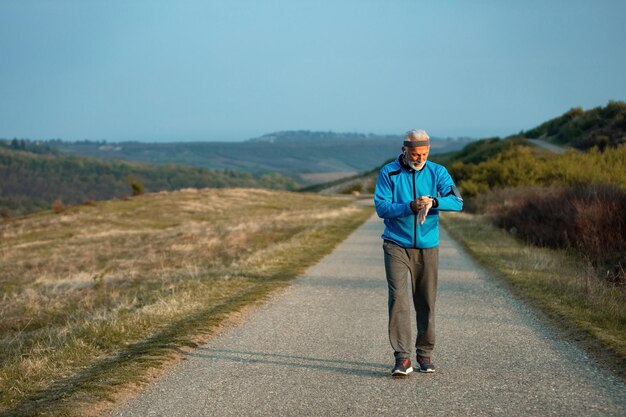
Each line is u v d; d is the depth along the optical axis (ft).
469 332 24.62
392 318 18.42
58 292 48.37
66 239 106.11
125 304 34.99
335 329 25.26
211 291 34.99
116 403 16.25
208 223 124.88
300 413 15.44
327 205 192.03
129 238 99.35
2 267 72.13
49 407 15.70
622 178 85.81
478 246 59.16
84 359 20.97
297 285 37.70
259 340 23.30
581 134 236.43
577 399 16.12
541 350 21.38
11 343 27.81
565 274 39.50
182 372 19.02
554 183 103.65
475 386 17.43
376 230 87.40
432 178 18.65
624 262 39.09
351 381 18.06
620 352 20.06
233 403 16.21
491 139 316.40
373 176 384.47
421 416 15.12
